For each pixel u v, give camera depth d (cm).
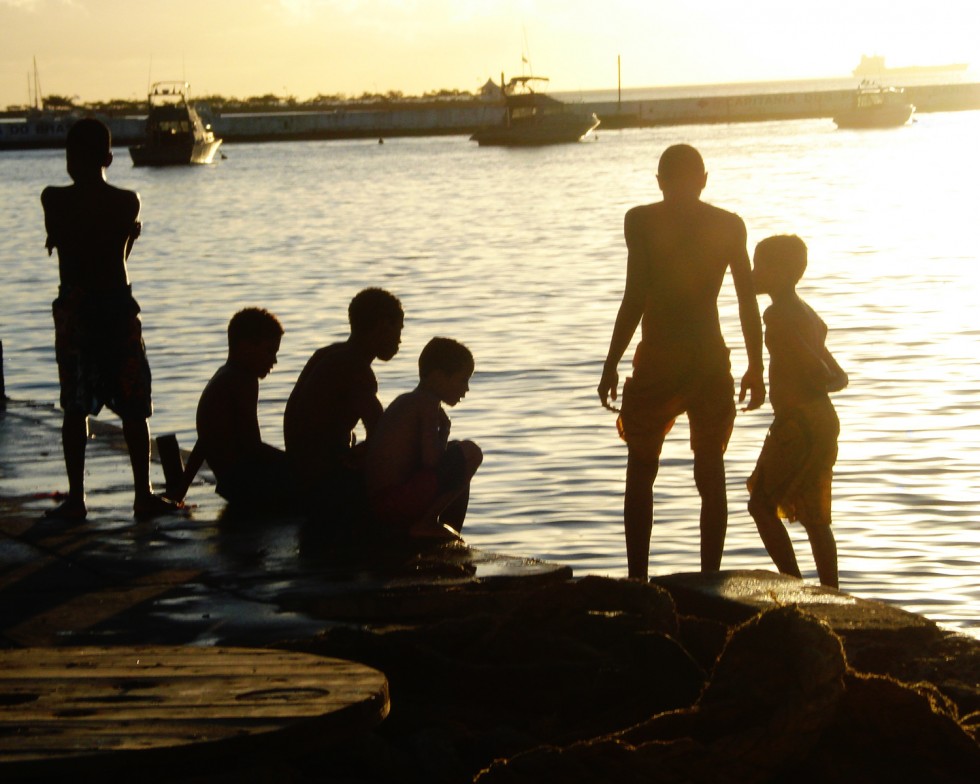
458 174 10481
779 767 429
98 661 445
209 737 366
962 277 3103
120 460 1076
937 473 1340
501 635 545
